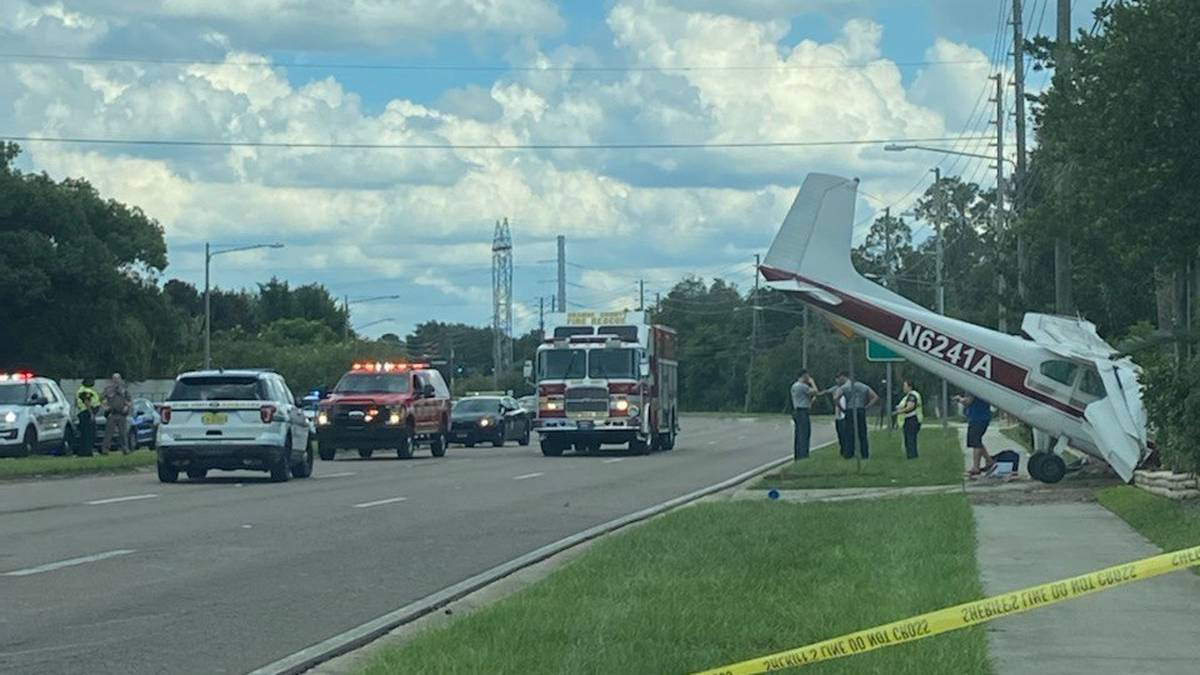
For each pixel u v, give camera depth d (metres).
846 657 9.74
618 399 44.25
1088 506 22.05
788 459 41.56
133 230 75.38
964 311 75.38
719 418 106.94
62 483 30.03
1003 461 29.12
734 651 10.34
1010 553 16.05
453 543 18.59
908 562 15.01
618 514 22.83
